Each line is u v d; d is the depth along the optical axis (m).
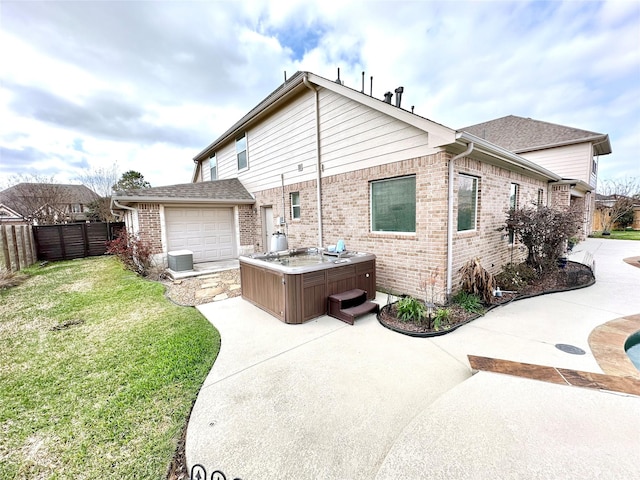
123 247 8.30
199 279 7.38
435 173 4.75
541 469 1.61
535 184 8.64
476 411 2.14
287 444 2.00
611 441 1.80
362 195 6.13
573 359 3.01
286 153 8.44
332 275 4.72
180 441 2.07
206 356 3.32
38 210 16.48
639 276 6.81
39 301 5.61
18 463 1.89
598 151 14.63
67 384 2.79
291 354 3.35
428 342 3.60
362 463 1.83
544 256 6.70
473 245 5.64
